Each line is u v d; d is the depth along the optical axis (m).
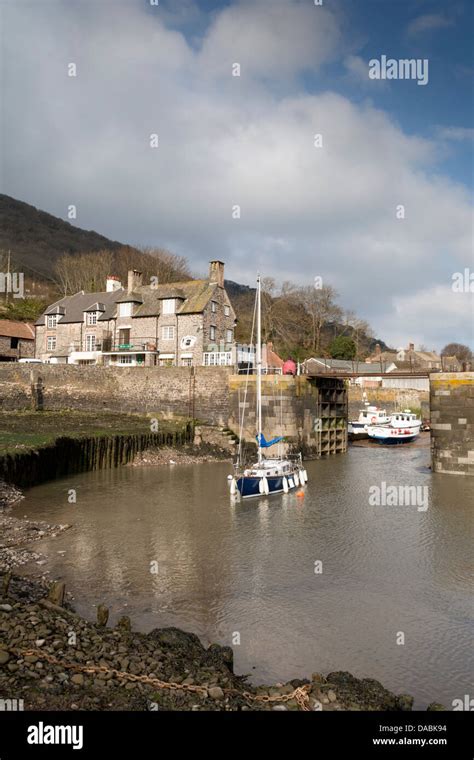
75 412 43.25
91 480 28.86
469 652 11.23
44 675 8.48
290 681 9.49
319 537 19.28
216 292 50.03
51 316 57.09
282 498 25.97
